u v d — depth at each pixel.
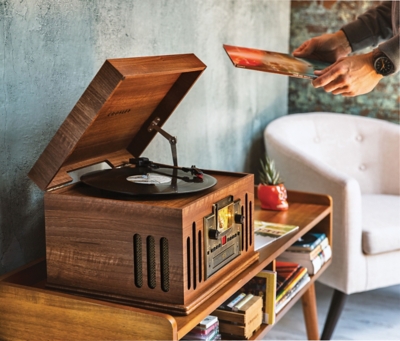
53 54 1.60
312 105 3.47
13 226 1.52
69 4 1.65
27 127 1.53
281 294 1.82
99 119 1.37
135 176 1.45
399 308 2.87
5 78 1.45
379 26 2.34
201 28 2.41
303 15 3.38
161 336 1.18
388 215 2.67
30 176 1.34
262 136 3.17
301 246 2.05
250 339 1.63
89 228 1.31
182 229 1.22
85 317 1.25
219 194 1.38
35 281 1.47
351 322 2.71
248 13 2.82
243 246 1.54
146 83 1.40
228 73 2.70
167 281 1.27
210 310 1.30
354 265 2.48
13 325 1.34
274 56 1.93
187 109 2.38
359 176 3.09
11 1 1.45
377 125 3.09
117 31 1.88
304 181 2.66
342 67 1.86
